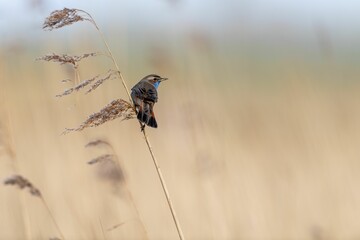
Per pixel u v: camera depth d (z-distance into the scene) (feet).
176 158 53.62
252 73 79.87
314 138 61.41
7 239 43.70
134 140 56.03
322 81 66.18
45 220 45.32
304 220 53.06
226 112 63.62
